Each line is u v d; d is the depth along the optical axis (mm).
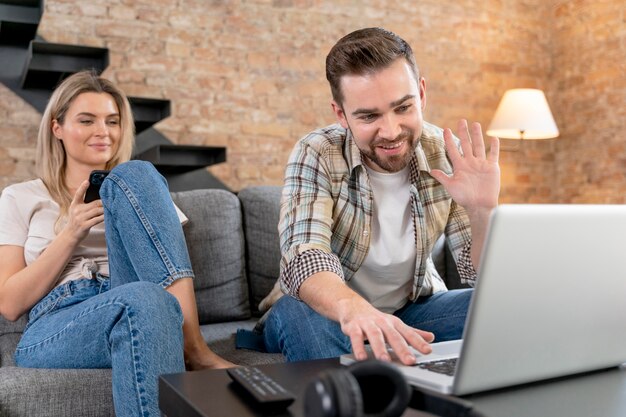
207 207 2496
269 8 4723
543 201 5488
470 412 815
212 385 963
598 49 5145
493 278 816
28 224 2055
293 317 1498
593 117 5191
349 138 1717
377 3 5023
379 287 1767
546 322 892
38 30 4090
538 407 836
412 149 1556
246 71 4645
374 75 1467
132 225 1706
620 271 938
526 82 5500
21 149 4023
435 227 1747
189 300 1724
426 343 1051
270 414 829
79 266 1992
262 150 4664
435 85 5184
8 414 1501
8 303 1864
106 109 2205
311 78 4824
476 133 1480
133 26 4344
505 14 5449
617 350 1008
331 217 1656
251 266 2578
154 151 4016
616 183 4984
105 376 1604
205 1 4539
